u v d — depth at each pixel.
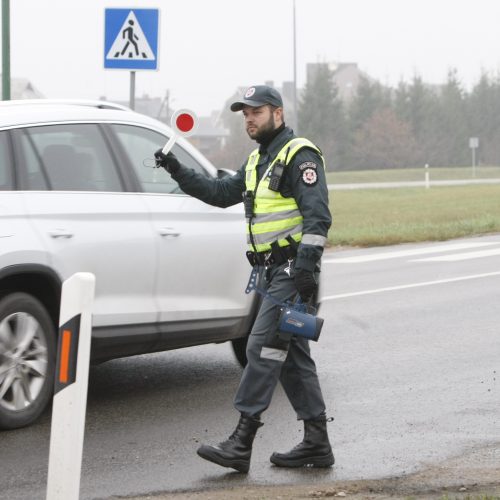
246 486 19.95
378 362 31.16
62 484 15.13
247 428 20.55
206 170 27.64
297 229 20.36
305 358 21.08
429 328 36.50
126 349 25.58
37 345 23.81
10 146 24.05
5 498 19.02
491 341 34.09
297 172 20.11
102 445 22.67
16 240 23.31
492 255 58.75
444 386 28.17
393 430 24.06
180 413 25.48
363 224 82.31
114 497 19.20
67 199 24.52
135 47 46.41
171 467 21.16
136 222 25.56
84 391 15.16
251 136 20.56
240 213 27.89
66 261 24.09
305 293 19.95
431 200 119.38
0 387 23.14
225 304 27.48
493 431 23.92
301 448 21.19
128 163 26.03
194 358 32.28
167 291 26.16
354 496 19.23
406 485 20.02
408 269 53.41
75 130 25.38
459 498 18.59
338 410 25.83
